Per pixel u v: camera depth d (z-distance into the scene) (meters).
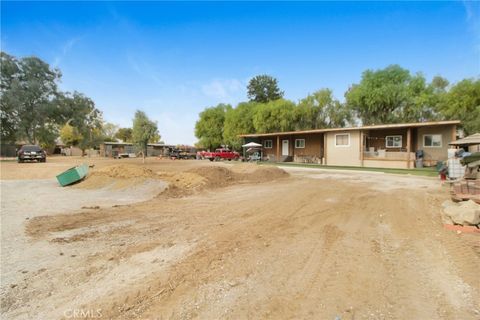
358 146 21.62
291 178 13.16
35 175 14.90
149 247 4.23
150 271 3.43
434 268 3.44
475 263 3.54
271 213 6.29
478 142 11.22
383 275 3.27
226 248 4.14
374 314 2.52
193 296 2.86
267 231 4.97
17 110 35.00
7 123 36.16
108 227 5.33
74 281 3.19
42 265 3.61
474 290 2.91
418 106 27.61
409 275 3.27
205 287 3.03
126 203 7.68
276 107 33.62
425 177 13.34
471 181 8.75
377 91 28.89
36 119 36.91
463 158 9.71
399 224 5.34
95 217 6.11
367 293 2.88
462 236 4.59
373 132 22.48
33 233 4.95
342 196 8.24
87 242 4.48
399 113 29.52
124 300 2.79
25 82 36.53
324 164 23.58
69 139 47.97
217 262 3.66
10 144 38.59
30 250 4.14
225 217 6.01
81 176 11.59
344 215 6.08
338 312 2.55
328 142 23.56
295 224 5.42
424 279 3.17
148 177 10.60
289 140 28.20
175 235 4.81
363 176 13.95
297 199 7.84
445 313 2.53
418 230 4.96
